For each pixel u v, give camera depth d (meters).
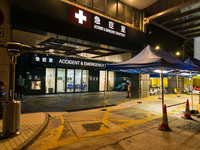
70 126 4.95
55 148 3.34
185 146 3.50
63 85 16.28
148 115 6.62
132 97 12.96
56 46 11.09
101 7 9.68
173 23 13.28
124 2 11.11
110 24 9.30
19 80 11.56
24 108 7.93
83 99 11.78
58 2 7.07
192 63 8.55
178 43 16.30
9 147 3.19
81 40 8.18
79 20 7.82
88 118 5.99
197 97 14.20
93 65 18.08
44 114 6.11
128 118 6.08
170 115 6.71
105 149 3.30
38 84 14.46
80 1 8.57
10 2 5.89
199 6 10.40
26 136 3.77
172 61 5.80
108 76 20.12
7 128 3.72
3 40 5.64
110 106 8.80
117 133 4.34
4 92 5.34
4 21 5.70
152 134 4.28
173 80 18.77
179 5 10.34
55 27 7.10
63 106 8.70
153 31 12.74
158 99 12.02
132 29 10.78
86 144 3.56
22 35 8.46
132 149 3.32
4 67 5.64
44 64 14.41
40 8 6.47
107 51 12.80
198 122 5.60
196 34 15.54
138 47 11.36
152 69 7.90
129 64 6.33
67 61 15.92
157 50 7.07
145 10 12.36
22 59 14.95
